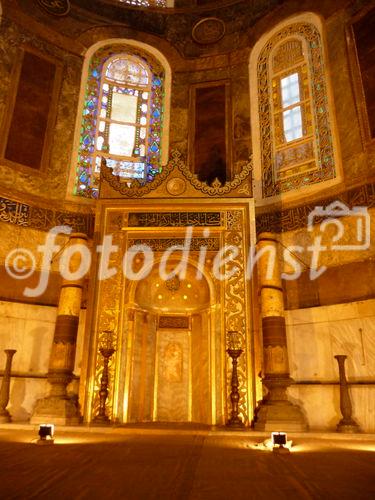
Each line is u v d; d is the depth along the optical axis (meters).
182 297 8.48
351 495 2.27
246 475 2.84
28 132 8.80
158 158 10.13
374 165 7.47
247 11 11.09
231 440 5.09
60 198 8.80
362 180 7.59
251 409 6.82
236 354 6.78
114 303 7.60
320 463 3.40
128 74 10.80
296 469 3.10
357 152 7.84
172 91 10.69
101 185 8.35
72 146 9.36
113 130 10.15
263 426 6.10
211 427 6.56
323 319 7.29
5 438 4.81
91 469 2.96
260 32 10.66
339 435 5.68
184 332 8.36
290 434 5.84
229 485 2.51
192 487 2.43
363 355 6.70
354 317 6.96
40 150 8.86
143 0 11.88
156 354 8.17
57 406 6.49
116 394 7.05
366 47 8.29
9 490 2.28
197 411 7.66
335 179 8.08
